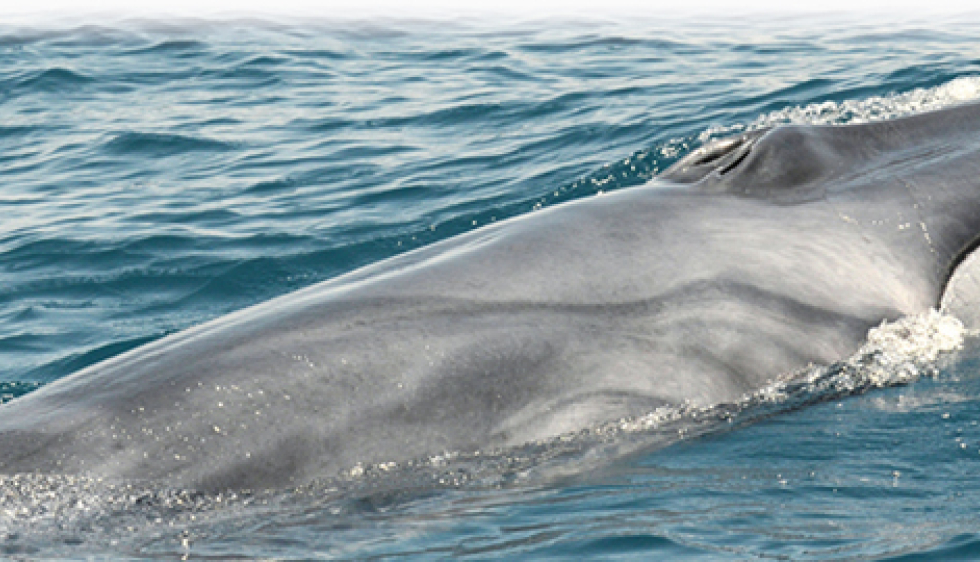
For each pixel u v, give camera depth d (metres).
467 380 20.11
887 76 57.38
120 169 60.72
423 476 19.25
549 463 19.92
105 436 18.67
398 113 67.12
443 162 54.53
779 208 24.00
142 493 18.05
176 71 87.44
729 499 19.12
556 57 81.12
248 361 19.83
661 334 21.53
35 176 60.66
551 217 23.61
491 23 99.94
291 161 58.56
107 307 40.06
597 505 18.98
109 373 20.20
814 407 22.03
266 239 45.47
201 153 62.50
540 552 17.55
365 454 19.19
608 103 61.94
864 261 23.27
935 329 23.31
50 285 42.50
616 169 48.16
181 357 20.17
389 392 19.69
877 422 21.50
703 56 75.38
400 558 17.16
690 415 21.08
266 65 86.75
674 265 22.47
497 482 19.48
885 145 25.47
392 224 45.97
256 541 17.48
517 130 59.16
